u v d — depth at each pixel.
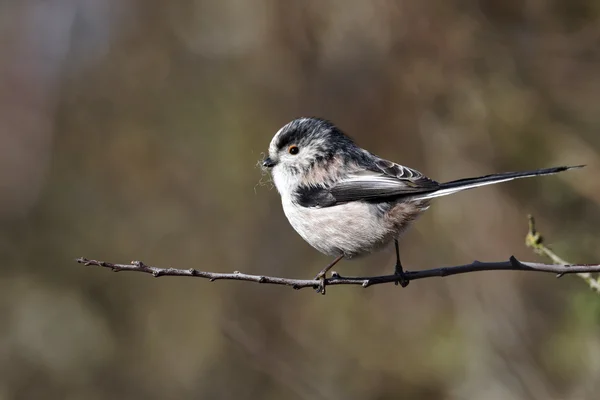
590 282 7.06
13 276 15.48
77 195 16.38
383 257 13.57
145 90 16.77
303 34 14.77
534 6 13.73
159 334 14.62
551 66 13.50
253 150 15.42
